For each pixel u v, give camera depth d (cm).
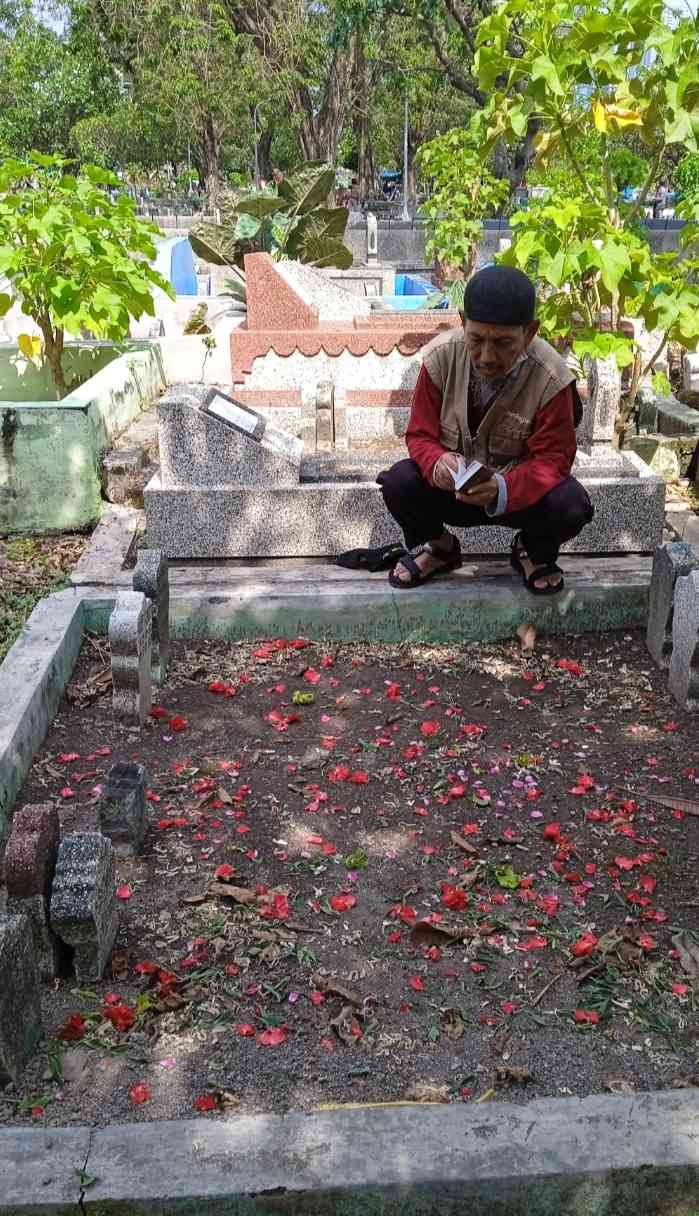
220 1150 167
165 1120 180
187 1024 208
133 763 271
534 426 340
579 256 434
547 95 454
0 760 277
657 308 454
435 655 380
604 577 393
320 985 218
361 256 2078
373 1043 204
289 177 1204
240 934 236
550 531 361
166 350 739
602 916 242
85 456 477
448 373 337
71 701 345
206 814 283
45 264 517
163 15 2202
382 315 628
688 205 532
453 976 223
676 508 485
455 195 1079
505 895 249
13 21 3256
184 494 413
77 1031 204
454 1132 170
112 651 316
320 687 357
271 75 2242
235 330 593
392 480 362
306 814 284
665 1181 167
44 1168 164
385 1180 162
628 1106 175
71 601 383
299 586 392
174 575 405
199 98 2267
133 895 249
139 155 3061
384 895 250
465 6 1939
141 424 593
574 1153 167
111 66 2642
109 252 525
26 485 479
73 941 215
